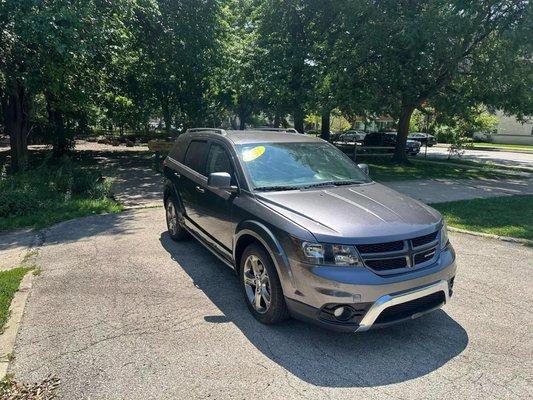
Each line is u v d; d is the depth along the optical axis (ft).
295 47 58.65
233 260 13.93
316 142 16.98
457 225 24.76
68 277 15.79
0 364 10.06
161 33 51.21
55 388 9.21
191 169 18.04
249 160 14.58
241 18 73.61
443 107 58.95
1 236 21.86
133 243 20.42
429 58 48.19
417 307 11.23
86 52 34.04
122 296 14.14
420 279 10.78
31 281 15.33
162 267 16.98
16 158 46.19
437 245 11.68
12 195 26.84
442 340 11.55
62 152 66.39
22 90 44.39
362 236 10.46
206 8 54.03
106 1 37.09
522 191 40.68
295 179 14.26
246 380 9.62
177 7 51.75
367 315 10.33
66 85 46.85
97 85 61.36
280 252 11.20
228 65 61.77
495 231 23.18
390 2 48.96
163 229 23.21
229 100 83.25
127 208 29.32
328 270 10.35
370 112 57.82
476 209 29.63
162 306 13.43
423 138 126.82
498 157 91.35
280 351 10.87
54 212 26.91
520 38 43.98
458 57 50.14
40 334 11.52
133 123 86.33
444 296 11.64
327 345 11.21
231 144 15.37
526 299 14.34
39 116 67.15
